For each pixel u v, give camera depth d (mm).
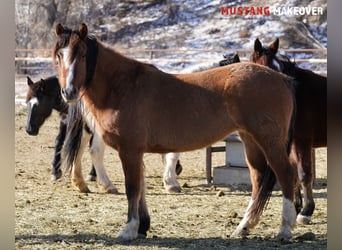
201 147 7551
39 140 17516
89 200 10203
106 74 7535
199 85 7523
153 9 37344
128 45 35469
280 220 8727
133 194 7465
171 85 7566
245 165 11805
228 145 11930
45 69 31094
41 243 7438
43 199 10250
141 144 7438
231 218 8836
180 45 34688
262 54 8859
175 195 10703
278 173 7375
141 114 7418
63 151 9836
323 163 14273
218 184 11812
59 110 12047
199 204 9883
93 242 7480
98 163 10836
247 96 7312
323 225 8484
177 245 7305
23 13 37188
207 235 7820
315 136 8758
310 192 8664
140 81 7555
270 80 7422
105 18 37219
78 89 7258
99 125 7633
